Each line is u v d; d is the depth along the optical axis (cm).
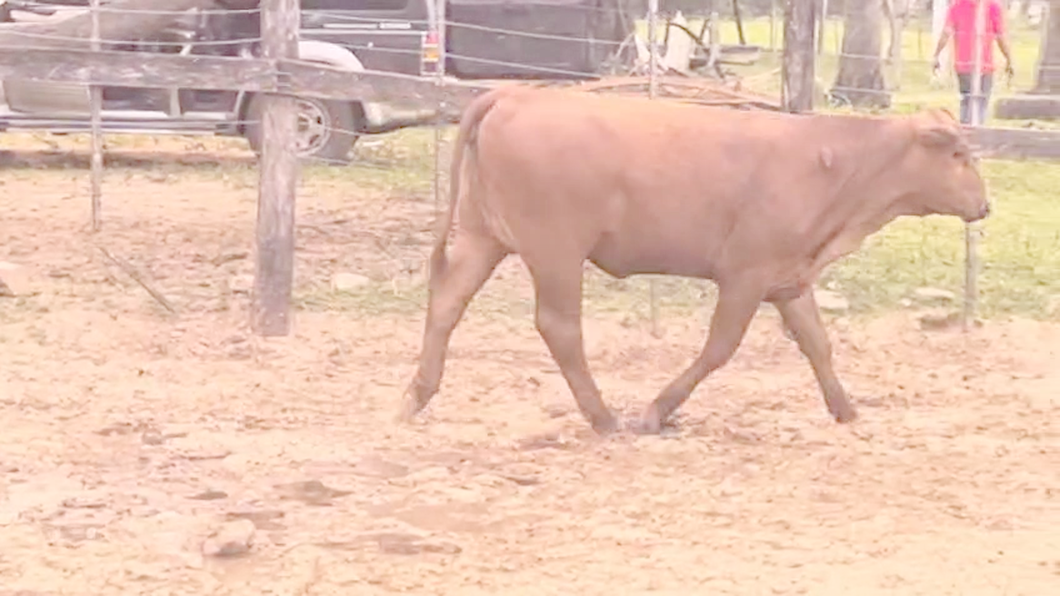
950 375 1232
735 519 859
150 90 2264
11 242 1694
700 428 1060
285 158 1310
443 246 1035
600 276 1577
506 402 1128
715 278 1021
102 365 1202
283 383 1160
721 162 996
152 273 1554
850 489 919
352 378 1186
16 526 829
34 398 1095
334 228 1825
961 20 2169
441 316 1044
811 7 1283
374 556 795
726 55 3434
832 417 1095
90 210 1930
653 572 771
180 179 2234
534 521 853
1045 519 866
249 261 1636
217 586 751
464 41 2483
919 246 1761
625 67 2545
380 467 955
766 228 1002
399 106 1666
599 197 988
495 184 994
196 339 1293
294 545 808
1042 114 2842
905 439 1036
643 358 1280
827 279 1560
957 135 1018
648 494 902
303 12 2430
